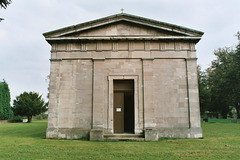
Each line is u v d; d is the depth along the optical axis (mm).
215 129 24359
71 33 18141
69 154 11047
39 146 13352
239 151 11734
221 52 52625
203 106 48531
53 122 17141
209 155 10773
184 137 16750
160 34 18156
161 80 17656
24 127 30141
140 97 17406
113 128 17781
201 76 47969
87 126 17047
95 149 12336
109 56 18031
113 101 18250
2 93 57812
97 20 17984
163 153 11250
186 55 17953
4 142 15039
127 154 11008
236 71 41594
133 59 18031
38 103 57438
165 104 17312
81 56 18094
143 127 16906
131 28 18297
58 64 18000
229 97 48406
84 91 17625
